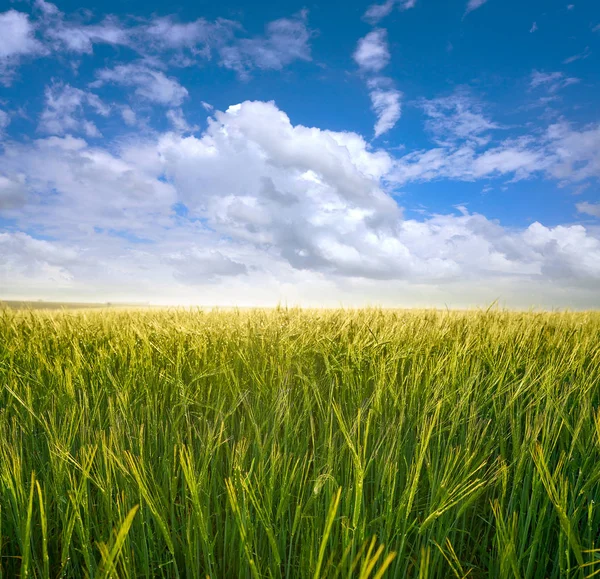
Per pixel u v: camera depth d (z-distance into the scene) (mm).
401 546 1571
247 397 2930
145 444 2273
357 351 3488
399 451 2162
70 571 1715
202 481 1742
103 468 1924
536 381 2859
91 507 1898
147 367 3348
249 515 1562
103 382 3072
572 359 3301
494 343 4004
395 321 5172
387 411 2717
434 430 2391
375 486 1994
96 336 4398
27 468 2131
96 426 2562
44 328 4648
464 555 2012
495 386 3107
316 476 1879
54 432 2006
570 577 1682
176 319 5066
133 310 6891
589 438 2041
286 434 2180
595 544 1836
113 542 1595
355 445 1926
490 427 2617
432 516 1540
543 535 1935
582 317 6363
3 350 3779
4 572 1807
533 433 2045
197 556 1562
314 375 3340
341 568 1317
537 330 4590
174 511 1961
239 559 1646
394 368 3213
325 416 2496
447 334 4387
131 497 1792
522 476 1982
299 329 4352
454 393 2723
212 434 1973
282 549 1744
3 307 5246
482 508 2211
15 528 1708
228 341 4047
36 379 3135
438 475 1875
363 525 1523
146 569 1600
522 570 1796
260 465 1776
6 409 2479
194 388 3197
